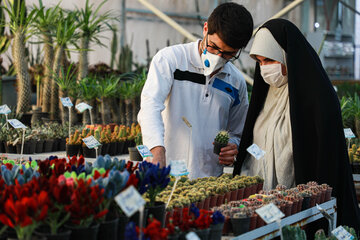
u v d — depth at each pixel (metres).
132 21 10.37
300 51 2.67
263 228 1.97
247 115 2.94
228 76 2.96
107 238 1.59
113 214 1.66
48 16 5.76
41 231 1.53
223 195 2.30
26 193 1.49
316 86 2.63
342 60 12.20
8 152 4.40
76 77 5.99
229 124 3.17
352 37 12.38
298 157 2.64
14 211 1.39
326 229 2.52
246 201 2.15
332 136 2.62
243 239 1.86
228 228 1.95
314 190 2.40
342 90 7.36
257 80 2.90
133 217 1.72
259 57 2.77
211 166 2.96
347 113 4.91
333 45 11.79
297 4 5.30
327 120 2.61
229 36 2.51
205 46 2.74
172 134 2.85
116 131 4.77
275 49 2.69
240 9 2.55
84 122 5.29
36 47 7.98
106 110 5.36
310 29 10.98
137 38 10.46
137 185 1.73
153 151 2.47
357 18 12.42
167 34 10.66
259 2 9.82
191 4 10.56
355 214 2.75
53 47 5.79
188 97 2.83
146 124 2.56
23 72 5.57
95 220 1.58
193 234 1.50
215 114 2.91
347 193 2.72
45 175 1.87
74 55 8.54
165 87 2.73
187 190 2.20
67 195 1.49
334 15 11.66
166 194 2.12
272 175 2.78
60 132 4.75
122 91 5.43
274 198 2.18
